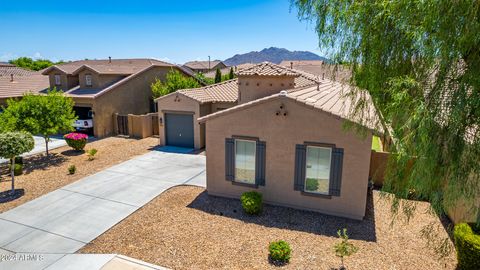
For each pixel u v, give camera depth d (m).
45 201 11.55
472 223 7.92
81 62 31.25
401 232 9.52
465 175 5.30
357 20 6.30
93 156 17.70
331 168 10.43
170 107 20.09
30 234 9.20
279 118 10.80
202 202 11.68
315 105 10.30
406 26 5.42
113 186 13.16
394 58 5.99
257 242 8.83
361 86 6.74
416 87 5.46
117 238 9.01
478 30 4.51
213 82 40.84
